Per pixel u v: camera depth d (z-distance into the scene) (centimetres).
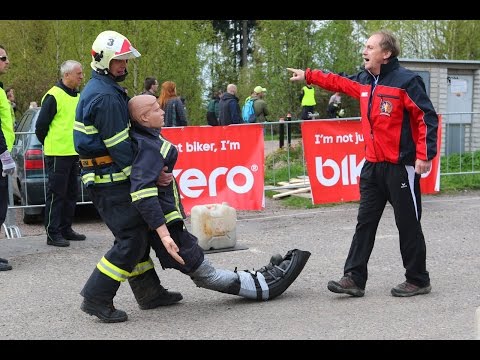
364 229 506
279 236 759
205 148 856
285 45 2450
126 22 2531
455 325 436
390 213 872
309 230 788
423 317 454
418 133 486
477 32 2353
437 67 1334
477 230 754
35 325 461
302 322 450
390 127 486
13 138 660
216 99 1833
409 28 2480
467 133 1350
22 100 2209
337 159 910
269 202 1020
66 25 2495
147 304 489
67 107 717
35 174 872
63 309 498
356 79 509
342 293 503
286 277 506
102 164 442
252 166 872
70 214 753
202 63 2941
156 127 450
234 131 866
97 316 459
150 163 433
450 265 603
